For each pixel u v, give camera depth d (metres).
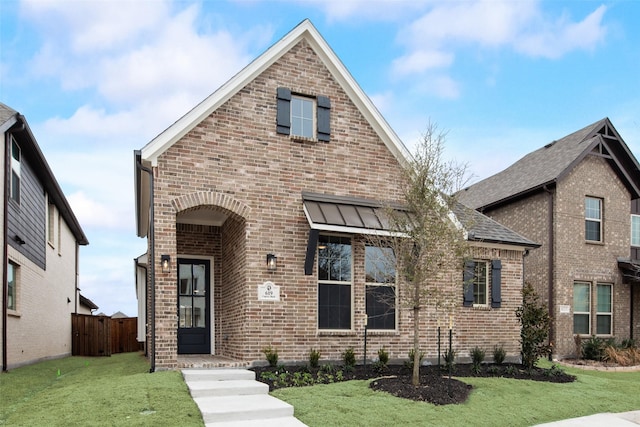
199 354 12.24
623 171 18.36
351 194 11.65
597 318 17.81
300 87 11.45
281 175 10.99
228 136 10.58
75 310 22.44
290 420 6.75
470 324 12.52
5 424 6.18
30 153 13.47
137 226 14.89
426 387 8.74
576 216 17.44
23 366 12.73
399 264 9.50
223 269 12.55
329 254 11.41
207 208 10.57
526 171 19.62
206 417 6.56
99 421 6.18
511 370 11.11
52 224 17.19
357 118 11.98
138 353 18.98
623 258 18.28
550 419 7.81
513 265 13.35
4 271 11.34
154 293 9.60
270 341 10.38
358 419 6.88
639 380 11.88
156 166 9.91
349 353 10.64
